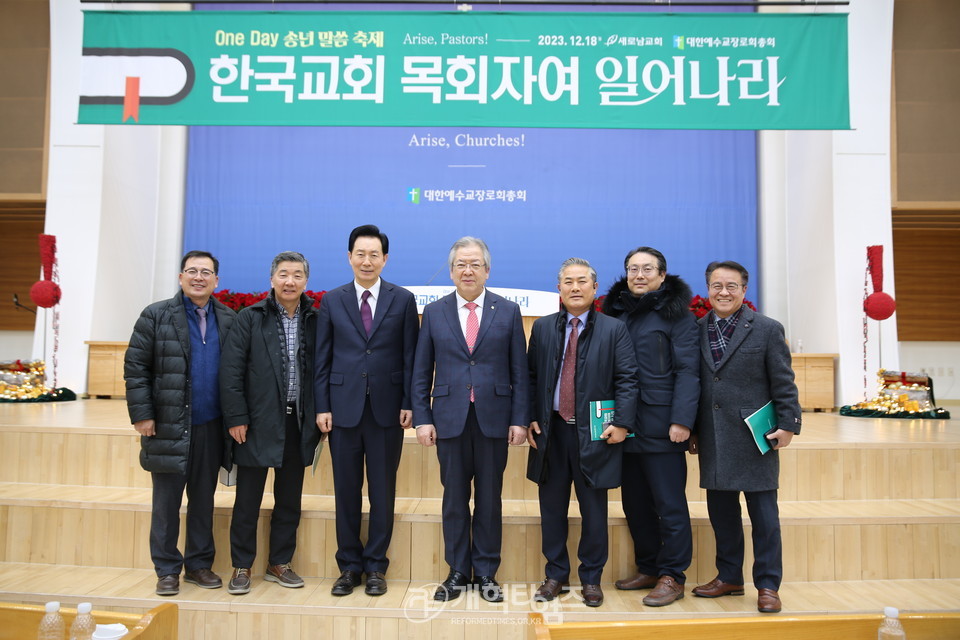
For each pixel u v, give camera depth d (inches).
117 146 228.8
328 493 120.9
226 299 183.2
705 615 90.7
